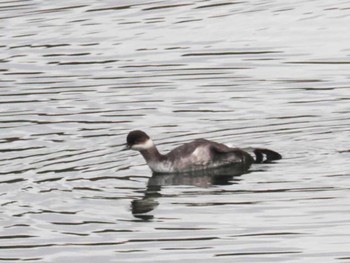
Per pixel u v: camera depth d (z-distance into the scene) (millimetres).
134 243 18203
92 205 19781
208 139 22734
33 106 24906
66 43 28703
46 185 20750
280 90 25125
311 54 27203
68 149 22453
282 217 18875
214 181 20797
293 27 29094
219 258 17547
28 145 22703
